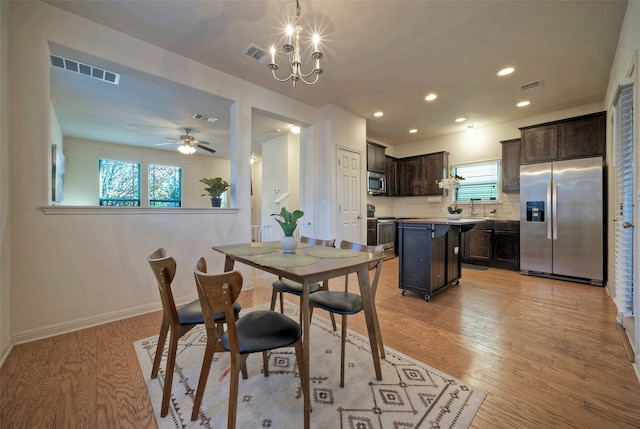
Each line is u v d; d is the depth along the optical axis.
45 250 2.13
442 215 5.92
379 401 1.42
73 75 3.18
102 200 6.35
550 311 2.70
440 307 2.82
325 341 2.09
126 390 1.50
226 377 1.63
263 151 6.21
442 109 4.36
